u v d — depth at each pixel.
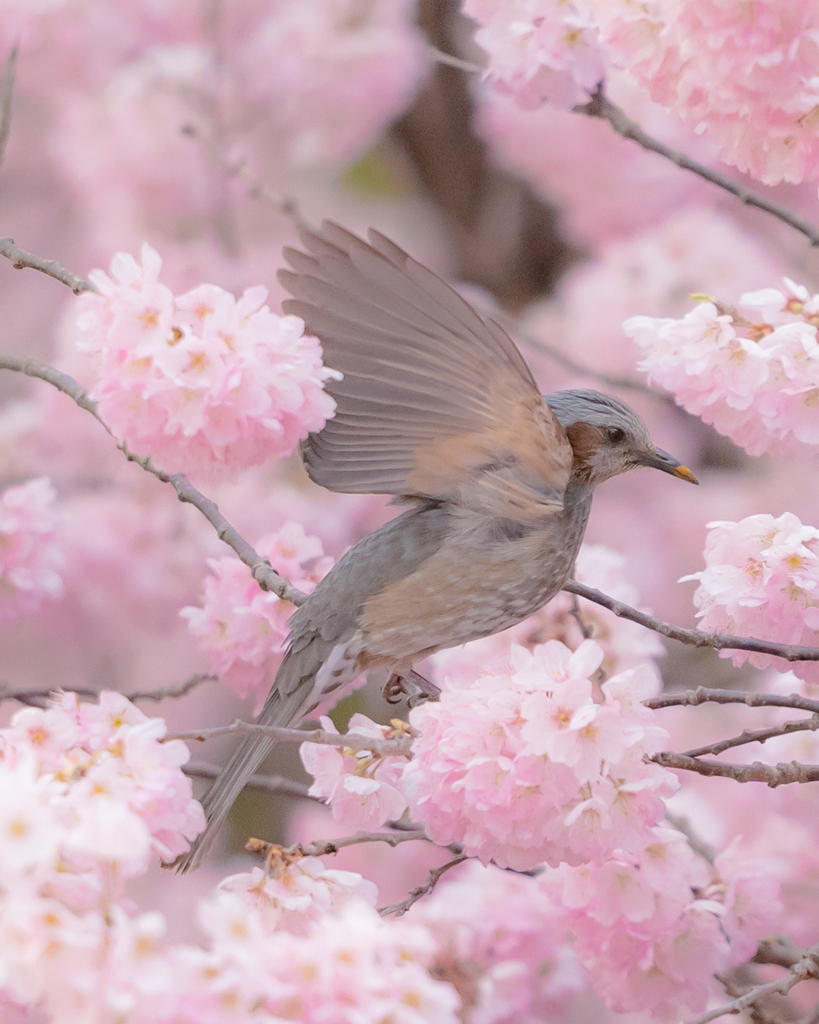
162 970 8.52
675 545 9.19
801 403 8.70
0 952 8.52
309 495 9.08
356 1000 8.53
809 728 8.63
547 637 8.79
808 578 8.67
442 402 8.66
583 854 8.60
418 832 8.64
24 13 9.12
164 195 9.16
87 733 8.58
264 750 8.68
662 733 8.59
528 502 8.70
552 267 9.25
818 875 8.89
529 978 8.70
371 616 8.73
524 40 8.79
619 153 9.20
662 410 9.20
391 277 8.62
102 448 9.06
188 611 8.80
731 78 8.70
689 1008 8.66
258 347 8.63
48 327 9.27
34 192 9.28
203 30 9.19
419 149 9.23
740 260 9.16
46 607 9.05
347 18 9.21
